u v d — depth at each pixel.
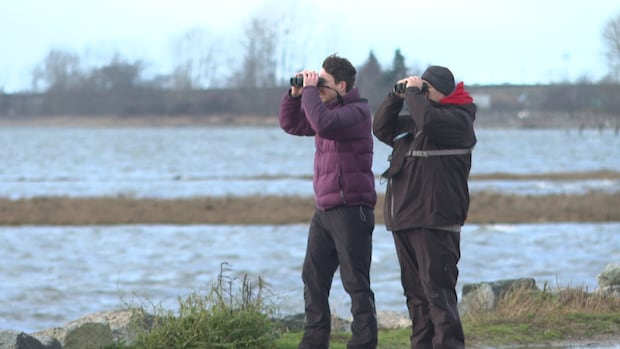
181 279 79.56
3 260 92.00
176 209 145.25
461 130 27.28
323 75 28.91
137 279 79.81
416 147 27.67
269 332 32.22
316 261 29.33
